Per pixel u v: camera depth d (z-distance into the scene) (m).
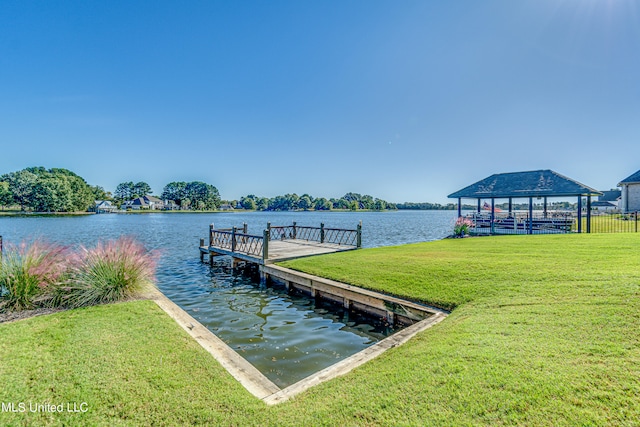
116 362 3.23
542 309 4.09
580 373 2.48
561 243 9.94
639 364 2.53
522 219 18.92
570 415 2.04
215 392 2.70
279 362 4.18
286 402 2.53
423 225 38.28
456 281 6.00
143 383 2.82
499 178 20.16
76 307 5.23
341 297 6.51
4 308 5.02
